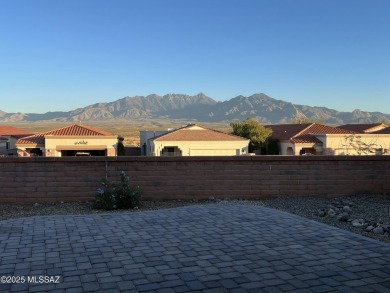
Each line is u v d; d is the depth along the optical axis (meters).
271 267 5.82
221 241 7.19
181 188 11.66
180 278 5.44
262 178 11.80
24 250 6.68
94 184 11.43
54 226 8.31
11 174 11.23
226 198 11.71
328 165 11.95
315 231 7.86
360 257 6.25
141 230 7.99
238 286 5.15
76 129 59.53
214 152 57.06
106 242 7.16
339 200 11.41
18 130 85.88
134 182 11.53
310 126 65.81
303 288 5.07
